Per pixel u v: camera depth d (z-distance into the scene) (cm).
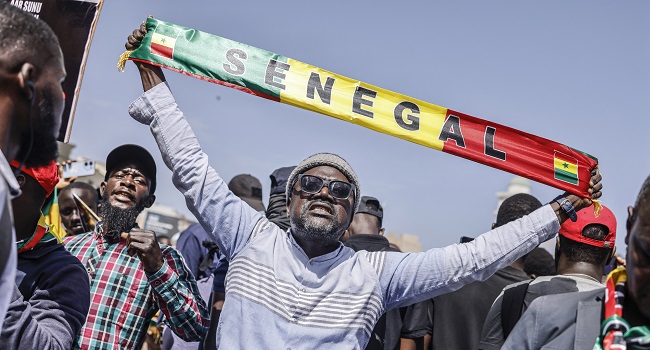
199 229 656
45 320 308
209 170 363
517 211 466
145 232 406
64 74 225
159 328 677
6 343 279
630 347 242
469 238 484
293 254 351
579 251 396
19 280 314
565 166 387
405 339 482
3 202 179
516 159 391
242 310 338
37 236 325
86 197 668
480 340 446
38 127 216
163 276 406
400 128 391
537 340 270
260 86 387
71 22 394
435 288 354
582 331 258
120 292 431
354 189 364
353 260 355
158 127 365
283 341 334
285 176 506
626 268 243
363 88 393
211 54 387
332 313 340
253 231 359
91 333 421
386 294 357
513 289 403
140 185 467
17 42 208
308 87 389
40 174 318
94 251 444
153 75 381
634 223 237
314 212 351
